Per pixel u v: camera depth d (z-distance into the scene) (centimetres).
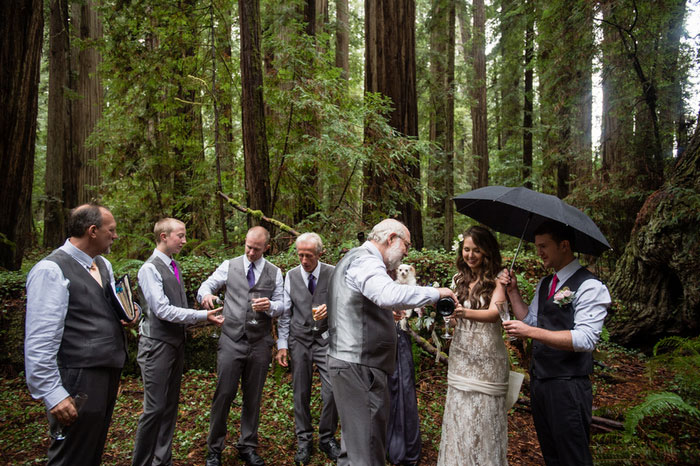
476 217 303
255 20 612
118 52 731
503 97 1525
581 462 223
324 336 341
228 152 781
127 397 440
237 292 332
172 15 704
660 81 769
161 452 303
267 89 659
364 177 711
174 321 290
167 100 738
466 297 269
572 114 1042
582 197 848
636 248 627
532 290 497
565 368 231
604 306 227
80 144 1423
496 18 1299
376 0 827
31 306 201
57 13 1262
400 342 333
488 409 255
